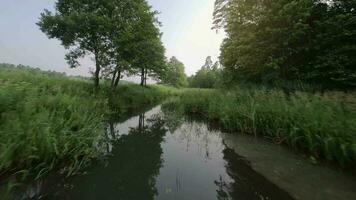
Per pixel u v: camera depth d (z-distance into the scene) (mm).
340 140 4270
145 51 14797
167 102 24375
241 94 10984
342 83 9109
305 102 6441
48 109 5633
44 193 3578
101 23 12328
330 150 4539
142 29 14125
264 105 7836
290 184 3848
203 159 5660
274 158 5172
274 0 10953
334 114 5203
